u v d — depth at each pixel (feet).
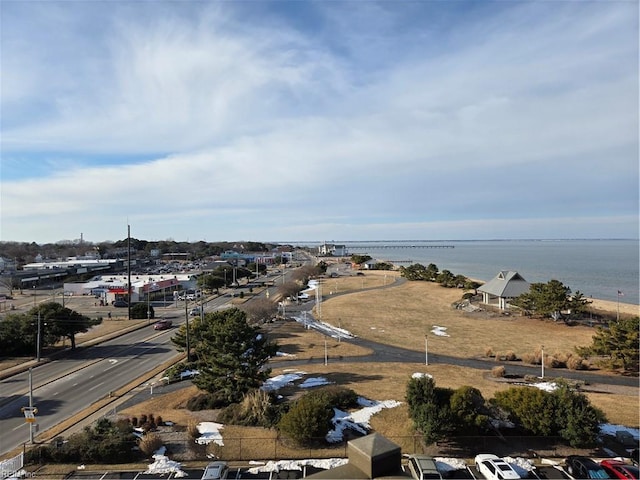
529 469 88.33
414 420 102.27
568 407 99.40
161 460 92.58
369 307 303.48
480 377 152.76
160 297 375.04
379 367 165.37
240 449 97.40
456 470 89.10
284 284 369.71
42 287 452.35
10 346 188.75
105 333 238.48
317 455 95.81
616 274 598.75
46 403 132.57
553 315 250.16
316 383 143.84
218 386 123.65
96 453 92.22
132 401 132.16
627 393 136.46
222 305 327.26
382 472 22.80
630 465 83.66
